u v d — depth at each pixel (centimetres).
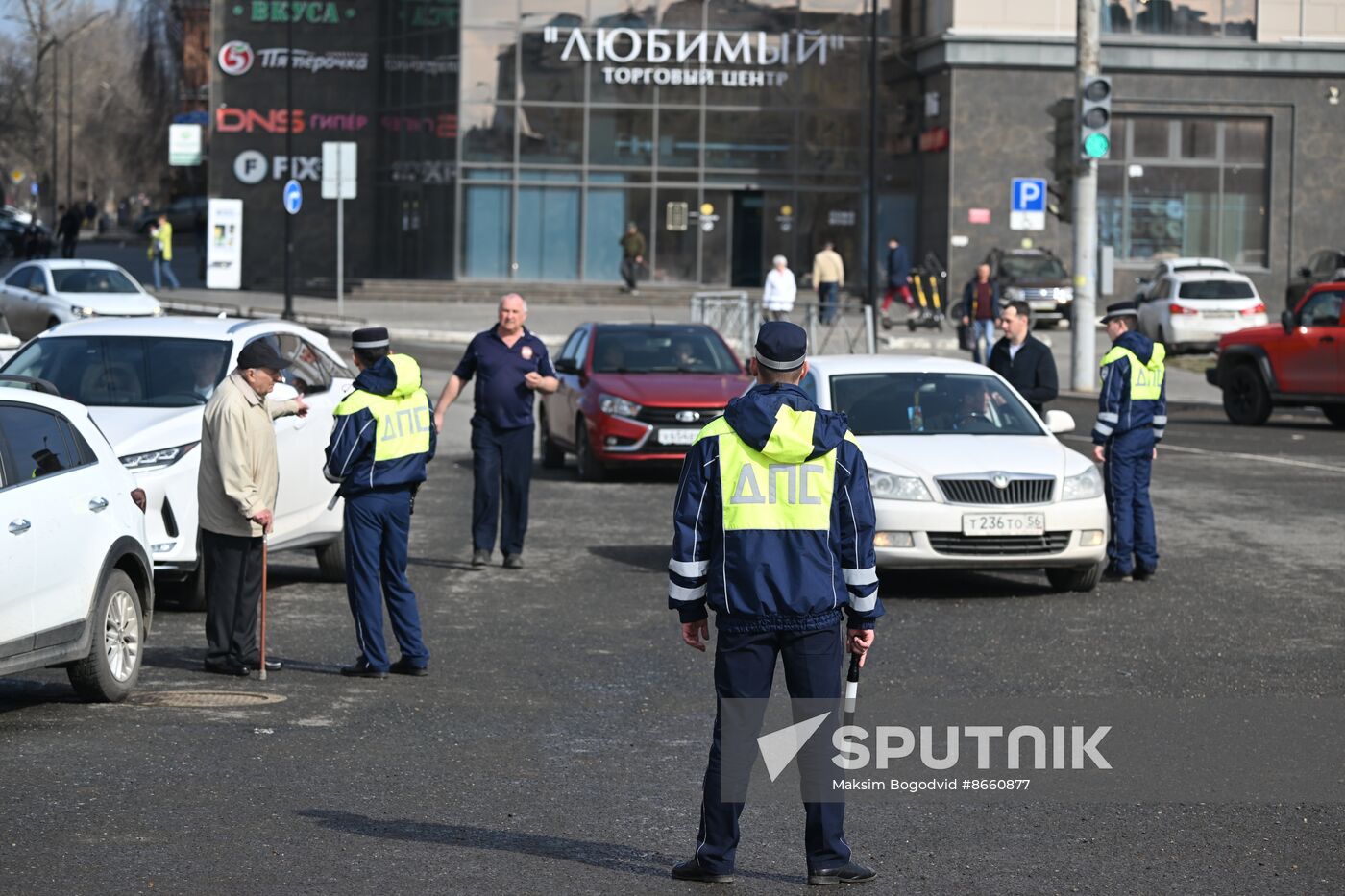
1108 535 2488
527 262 9156
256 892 1107
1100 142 5431
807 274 9219
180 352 2373
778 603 1093
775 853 1214
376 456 1817
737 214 9219
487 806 1329
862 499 1105
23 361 2369
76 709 1664
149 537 1973
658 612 2227
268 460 1844
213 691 1755
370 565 1827
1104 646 1989
